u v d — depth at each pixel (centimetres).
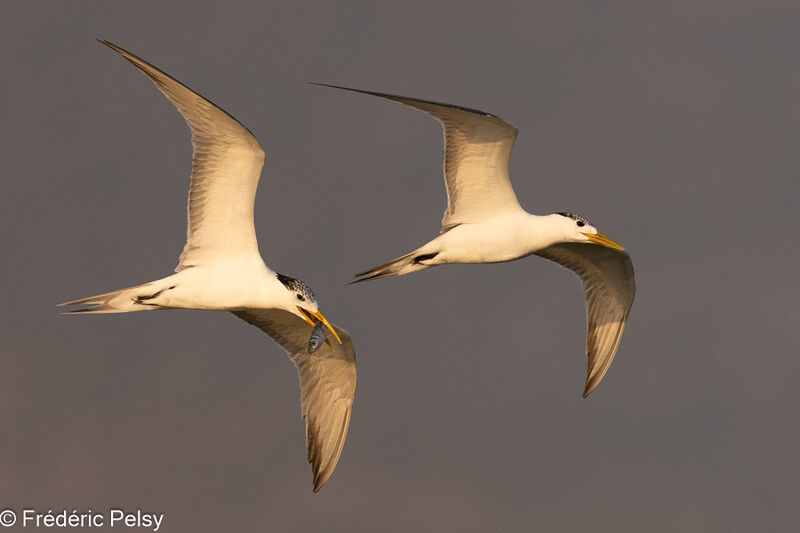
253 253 1630
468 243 1825
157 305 1617
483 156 1797
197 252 1620
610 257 2017
